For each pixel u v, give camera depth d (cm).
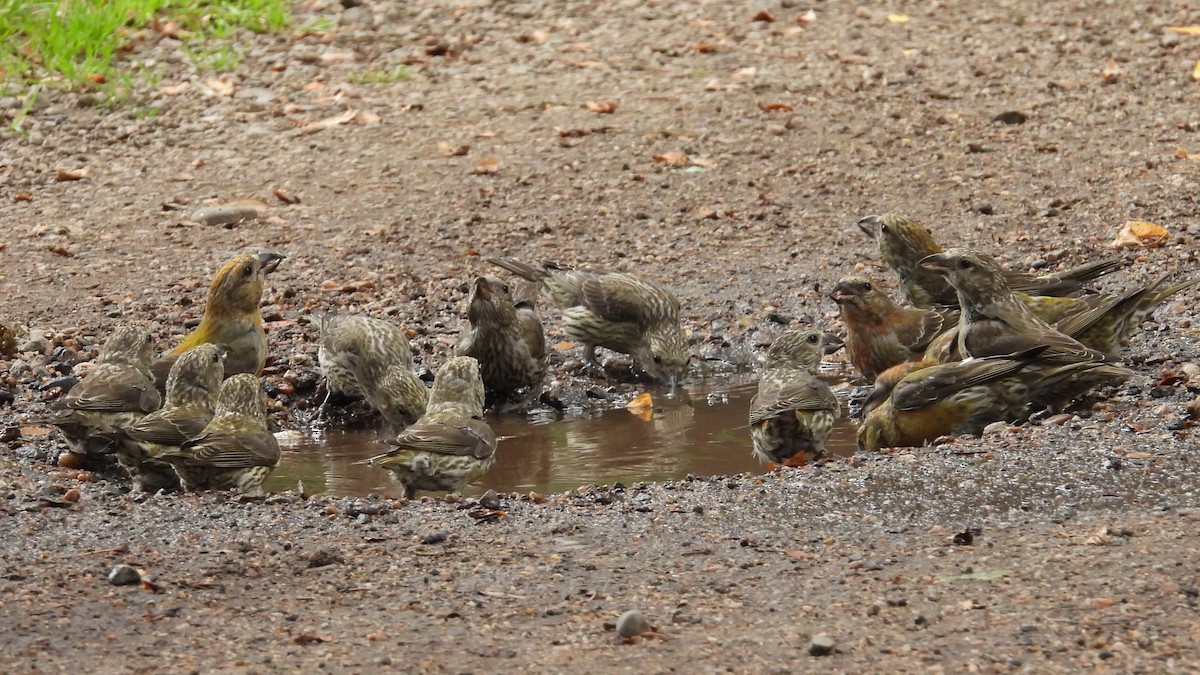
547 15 2884
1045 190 1972
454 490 1177
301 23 2811
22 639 810
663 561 917
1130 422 1162
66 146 2284
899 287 1669
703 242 1902
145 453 1173
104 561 929
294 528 993
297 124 2361
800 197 2023
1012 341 1299
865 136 2222
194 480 1141
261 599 869
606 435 1356
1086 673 744
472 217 1991
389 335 1457
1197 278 1455
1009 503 1000
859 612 827
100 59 2583
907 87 2423
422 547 952
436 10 2908
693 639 800
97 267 1852
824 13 2848
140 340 1359
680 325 1606
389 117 2383
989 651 771
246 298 1470
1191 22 2683
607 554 933
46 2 2658
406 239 1934
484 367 1471
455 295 1761
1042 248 1783
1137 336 1476
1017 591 843
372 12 2883
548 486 1179
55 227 1989
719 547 939
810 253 1848
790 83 2459
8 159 2236
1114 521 948
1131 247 1762
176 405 1239
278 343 1623
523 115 2377
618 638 802
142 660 783
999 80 2434
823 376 1544
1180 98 2288
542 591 873
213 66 2592
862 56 2594
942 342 1365
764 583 875
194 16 2766
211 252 1905
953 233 1859
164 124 2364
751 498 1033
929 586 859
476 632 816
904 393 1236
